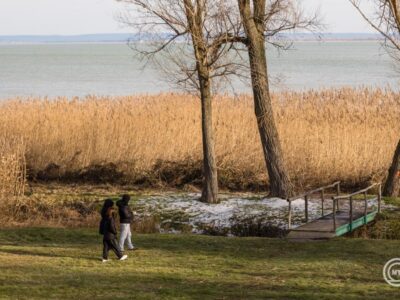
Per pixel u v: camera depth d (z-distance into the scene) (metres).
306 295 26.45
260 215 46.50
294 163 58.12
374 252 35.38
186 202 50.44
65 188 59.22
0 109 77.00
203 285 28.50
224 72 50.47
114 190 58.47
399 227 42.38
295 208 47.78
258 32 51.19
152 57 51.31
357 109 77.00
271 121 52.06
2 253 35.56
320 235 38.84
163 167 61.75
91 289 27.55
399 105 79.75
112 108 77.81
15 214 48.31
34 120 70.50
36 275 30.06
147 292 27.16
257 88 51.69
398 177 51.06
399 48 48.41
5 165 49.34
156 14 49.19
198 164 61.75
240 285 28.53
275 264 32.88
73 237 40.38
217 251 36.12
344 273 30.81
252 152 61.28
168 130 65.62
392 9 47.84
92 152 63.75
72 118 71.00
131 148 63.62
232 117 70.69
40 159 63.44
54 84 187.38
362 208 46.25
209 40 49.72
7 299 25.78
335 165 57.59
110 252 35.94
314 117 72.31
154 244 37.94
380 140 61.47
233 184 58.50
